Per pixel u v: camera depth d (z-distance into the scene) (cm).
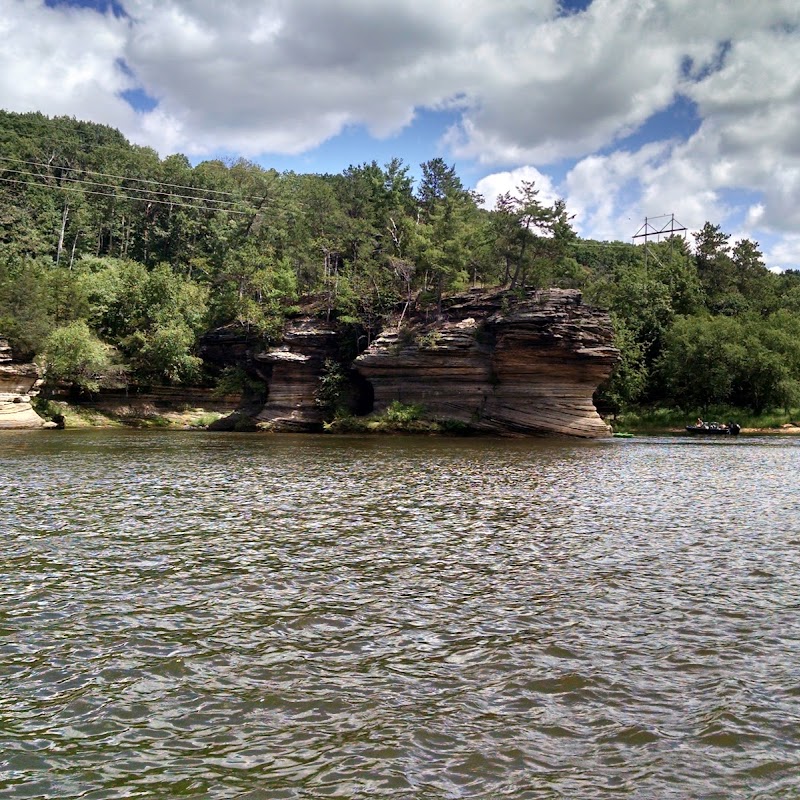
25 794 666
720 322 9725
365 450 4906
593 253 16012
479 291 7550
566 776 705
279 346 8088
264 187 13325
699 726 810
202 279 11656
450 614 1212
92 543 1742
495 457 4369
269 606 1252
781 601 1288
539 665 986
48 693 891
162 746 762
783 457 4559
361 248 9112
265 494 2622
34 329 7438
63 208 13788
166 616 1195
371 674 955
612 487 2908
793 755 746
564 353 6538
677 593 1340
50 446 5053
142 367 9044
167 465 3709
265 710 848
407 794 672
